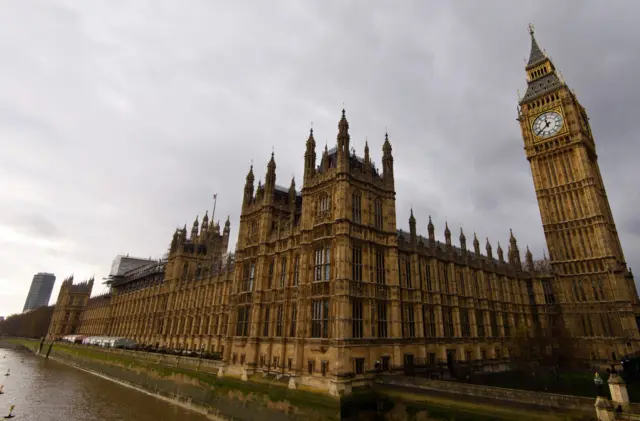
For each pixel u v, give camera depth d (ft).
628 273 249.34
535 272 257.75
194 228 404.57
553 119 272.51
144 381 232.12
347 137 152.35
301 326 142.00
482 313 205.98
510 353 202.69
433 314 173.27
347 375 121.80
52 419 154.71
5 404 180.45
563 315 239.30
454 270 192.75
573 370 188.75
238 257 195.83
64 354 406.00
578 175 254.27
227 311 257.34
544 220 264.52
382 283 149.59
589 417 80.43
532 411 88.99
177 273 341.62
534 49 302.45
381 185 164.35
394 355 141.79
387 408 120.06
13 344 649.61
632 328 211.00
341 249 135.74
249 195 206.90
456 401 103.50
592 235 239.71
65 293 598.75
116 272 570.46
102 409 171.12
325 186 154.10
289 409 130.21
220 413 158.61
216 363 185.47
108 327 467.11
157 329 342.23
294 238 163.94
